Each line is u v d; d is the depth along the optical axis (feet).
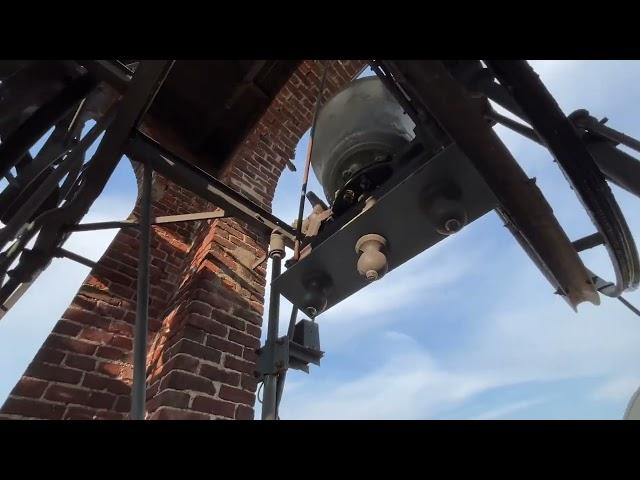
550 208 3.92
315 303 4.90
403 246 4.72
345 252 4.79
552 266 4.36
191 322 8.30
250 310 9.66
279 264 6.04
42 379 7.75
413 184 4.27
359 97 6.13
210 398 7.59
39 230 7.38
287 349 5.05
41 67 5.93
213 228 10.61
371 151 5.84
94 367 8.47
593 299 4.61
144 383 4.58
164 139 13.98
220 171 14.26
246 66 13.53
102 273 9.88
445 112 3.69
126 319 9.51
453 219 4.13
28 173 7.02
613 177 3.93
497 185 3.97
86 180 6.84
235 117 14.85
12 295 8.54
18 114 6.26
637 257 4.39
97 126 7.03
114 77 6.22
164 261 11.19
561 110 3.64
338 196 5.35
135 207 12.07
